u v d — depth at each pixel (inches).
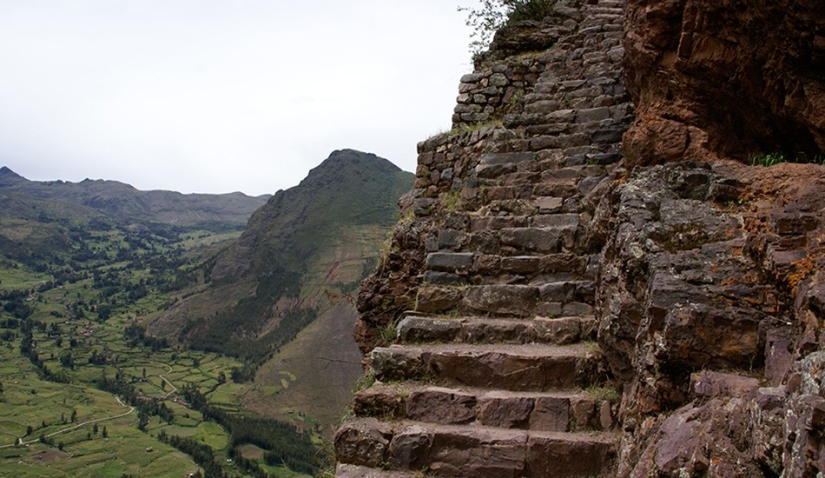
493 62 474.3
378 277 361.4
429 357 217.8
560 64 430.9
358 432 191.8
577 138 351.6
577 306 247.3
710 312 147.3
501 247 285.4
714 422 124.3
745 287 151.7
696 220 178.4
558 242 278.2
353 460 190.4
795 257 143.6
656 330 157.2
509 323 238.5
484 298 257.0
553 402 196.1
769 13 183.5
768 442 107.4
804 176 174.7
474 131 389.1
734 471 113.0
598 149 340.8
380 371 219.0
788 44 184.4
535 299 253.4
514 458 182.7
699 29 206.5
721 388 134.3
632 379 187.9
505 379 210.1
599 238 256.5
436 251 299.1
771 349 134.6
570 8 493.0
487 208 318.0
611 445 178.7
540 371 209.2
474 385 212.4
